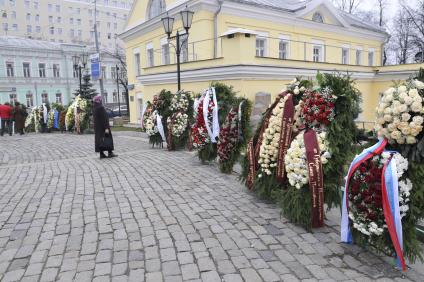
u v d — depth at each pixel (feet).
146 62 79.41
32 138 56.70
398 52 141.59
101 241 14.74
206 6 59.21
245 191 21.79
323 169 15.70
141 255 13.47
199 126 29.50
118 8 287.28
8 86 163.02
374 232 12.49
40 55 171.83
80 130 61.62
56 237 15.19
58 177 26.08
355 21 93.76
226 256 13.37
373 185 12.28
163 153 36.09
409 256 12.37
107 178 25.43
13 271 12.44
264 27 67.26
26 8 248.93
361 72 68.33
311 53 78.28
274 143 18.48
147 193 21.47
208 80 48.78
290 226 16.26
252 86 45.57
